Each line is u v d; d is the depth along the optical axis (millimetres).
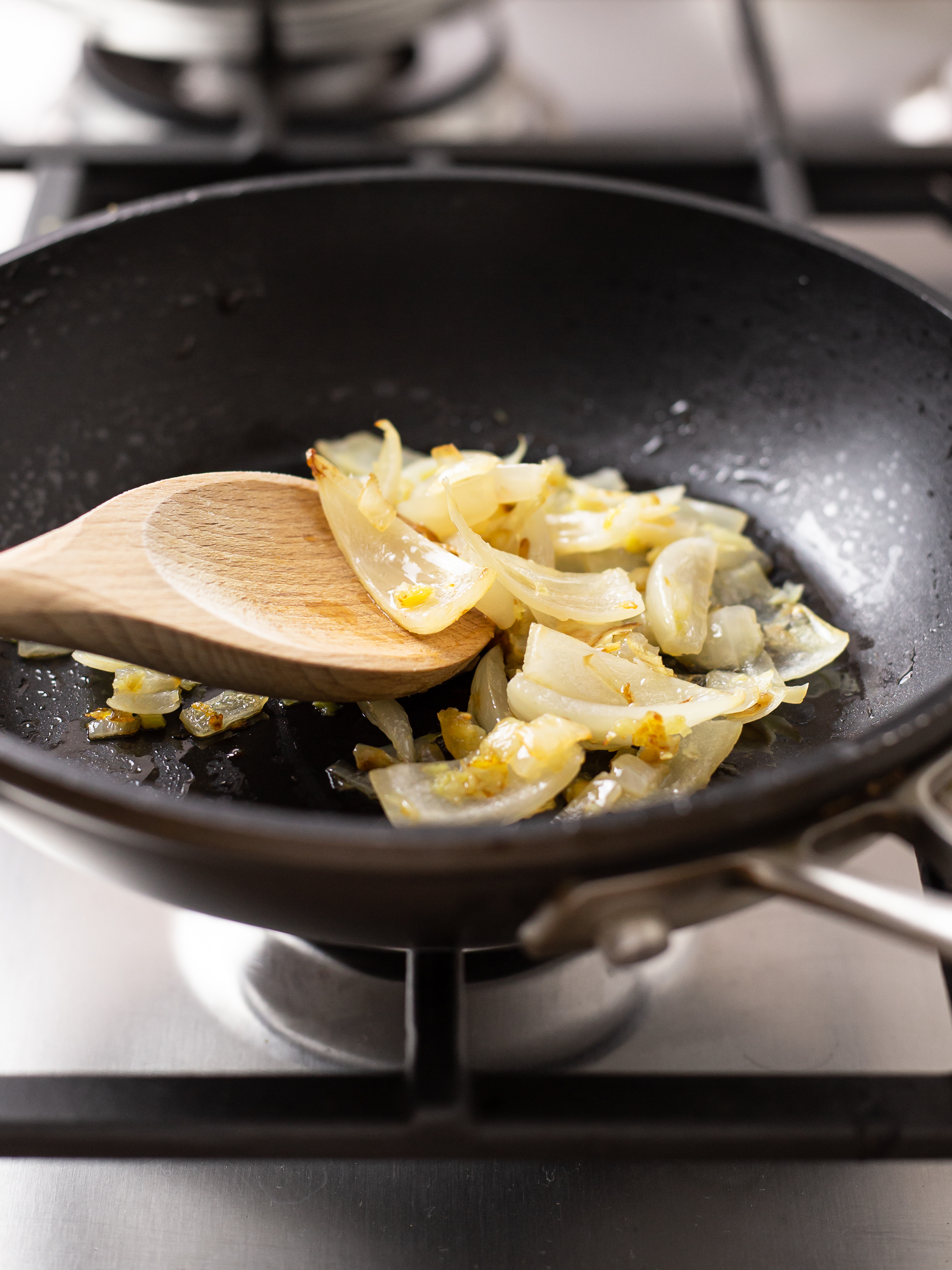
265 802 349
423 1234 319
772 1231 320
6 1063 341
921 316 388
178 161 505
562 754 335
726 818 266
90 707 368
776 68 623
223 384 432
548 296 440
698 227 420
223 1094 292
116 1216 321
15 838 384
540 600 369
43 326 399
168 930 366
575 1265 315
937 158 522
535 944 269
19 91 616
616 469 441
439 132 585
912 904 259
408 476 411
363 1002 353
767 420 429
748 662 379
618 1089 294
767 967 363
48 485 400
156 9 537
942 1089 296
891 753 274
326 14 542
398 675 349
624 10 711
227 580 352
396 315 441
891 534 397
